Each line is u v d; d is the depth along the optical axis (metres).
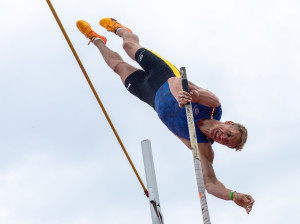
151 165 16.22
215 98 15.55
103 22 18.22
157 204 15.91
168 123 16.03
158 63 16.52
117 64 17.39
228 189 15.34
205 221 12.96
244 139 15.43
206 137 15.72
